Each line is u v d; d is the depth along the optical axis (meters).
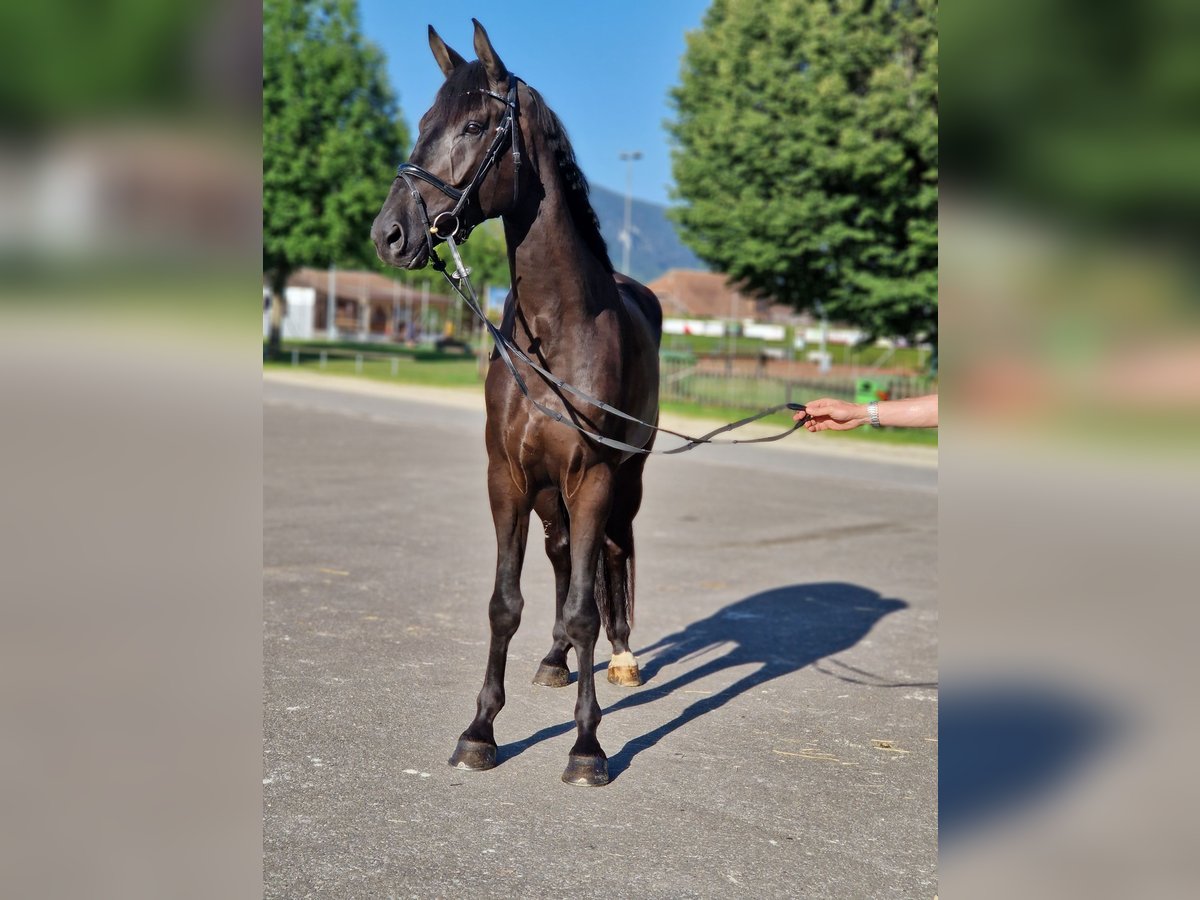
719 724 4.37
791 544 8.66
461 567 7.07
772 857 3.16
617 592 4.87
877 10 19.95
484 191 3.37
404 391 23.95
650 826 3.35
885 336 21.81
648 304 4.84
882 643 5.75
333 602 5.95
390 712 4.24
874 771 3.91
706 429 18.91
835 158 19.52
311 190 34.00
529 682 4.79
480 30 3.40
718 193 22.69
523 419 3.62
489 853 3.10
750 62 22.53
